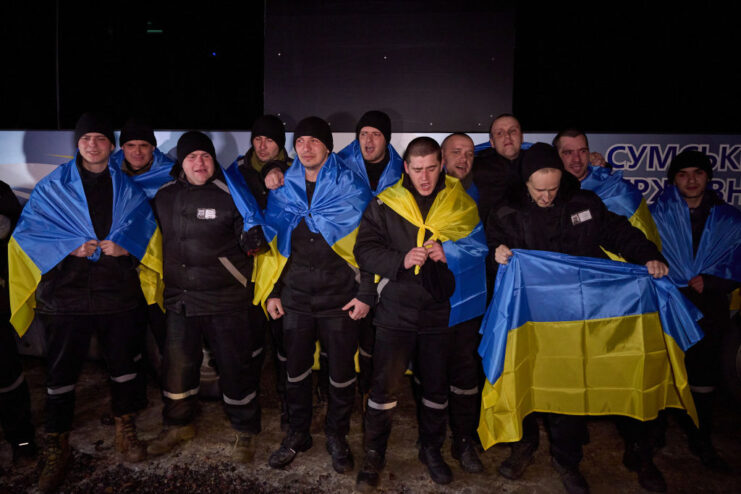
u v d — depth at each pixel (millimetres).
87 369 4582
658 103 3609
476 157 3584
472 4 3680
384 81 3762
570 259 2875
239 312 3160
